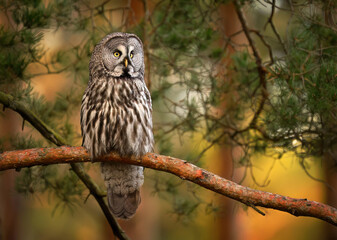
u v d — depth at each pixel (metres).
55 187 9.65
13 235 19.72
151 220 19.61
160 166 6.74
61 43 12.80
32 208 23.20
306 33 8.56
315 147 8.59
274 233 24.11
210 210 10.36
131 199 8.90
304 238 24.03
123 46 8.31
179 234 22.28
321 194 18.86
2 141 8.73
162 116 13.20
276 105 8.65
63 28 9.91
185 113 10.34
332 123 8.15
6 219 19.39
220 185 6.37
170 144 10.84
